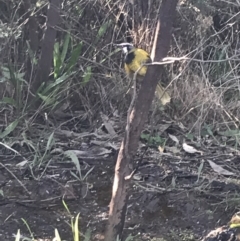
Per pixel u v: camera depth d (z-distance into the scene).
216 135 4.62
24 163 3.93
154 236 3.29
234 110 4.80
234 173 4.04
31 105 4.40
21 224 3.32
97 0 4.88
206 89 4.77
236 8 5.35
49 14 4.26
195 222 3.45
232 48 5.25
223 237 3.09
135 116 2.78
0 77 4.46
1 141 4.15
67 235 3.25
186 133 4.59
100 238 3.24
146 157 4.15
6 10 4.83
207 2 5.24
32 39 4.54
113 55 4.89
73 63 4.52
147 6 4.82
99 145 4.28
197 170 4.05
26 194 3.64
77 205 3.56
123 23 4.92
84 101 4.77
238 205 3.58
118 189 2.86
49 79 4.67
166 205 3.60
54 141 4.14
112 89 4.78
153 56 2.73
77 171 3.92
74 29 4.81
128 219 3.45
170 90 4.81
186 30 5.06
